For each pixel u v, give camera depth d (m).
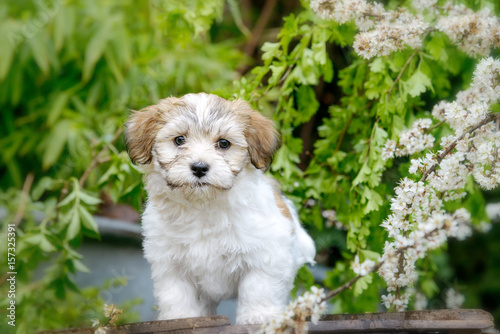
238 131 3.01
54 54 5.01
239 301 3.07
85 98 5.27
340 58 5.44
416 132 3.26
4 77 5.15
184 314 3.06
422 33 3.51
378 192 3.82
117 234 4.74
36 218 4.65
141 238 4.80
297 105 4.18
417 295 4.42
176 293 3.08
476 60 4.04
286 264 3.06
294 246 3.27
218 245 3.02
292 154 4.06
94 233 4.05
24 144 5.31
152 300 4.79
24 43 5.00
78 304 4.38
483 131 3.03
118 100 4.99
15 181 5.12
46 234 3.98
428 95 4.66
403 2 3.85
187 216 3.02
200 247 3.02
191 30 4.23
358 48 3.34
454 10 3.59
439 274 5.62
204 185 2.88
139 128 3.12
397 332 2.71
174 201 3.03
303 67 3.89
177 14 4.19
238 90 3.88
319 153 4.17
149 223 3.10
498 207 4.95
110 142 4.21
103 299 4.64
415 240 2.68
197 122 2.96
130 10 5.27
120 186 3.91
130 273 4.78
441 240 2.66
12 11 5.02
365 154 3.81
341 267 4.22
